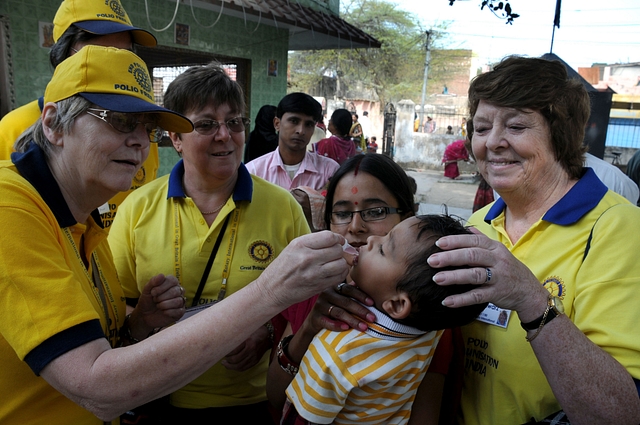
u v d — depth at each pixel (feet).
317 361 3.85
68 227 4.16
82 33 7.58
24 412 3.85
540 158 4.50
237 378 6.13
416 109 74.13
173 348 3.32
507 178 4.63
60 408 4.01
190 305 6.06
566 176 4.65
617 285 3.84
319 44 31.63
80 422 4.15
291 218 6.55
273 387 4.70
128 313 6.21
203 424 6.06
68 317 3.38
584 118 4.54
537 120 4.44
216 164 5.87
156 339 3.39
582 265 4.11
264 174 12.88
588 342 3.63
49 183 3.98
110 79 3.97
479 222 5.59
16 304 3.37
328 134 59.93
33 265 3.46
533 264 4.50
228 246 6.10
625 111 65.92
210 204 6.26
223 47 24.63
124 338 5.34
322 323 4.06
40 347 3.32
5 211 3.50
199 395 6.06
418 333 3.86
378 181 5.19
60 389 3.38
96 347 3.43
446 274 3.40
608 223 4.10
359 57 80.64
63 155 4.09
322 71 79.36
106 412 3.38
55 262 3.63
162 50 22.13
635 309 3.73
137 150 4.25
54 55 7.89
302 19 26.35
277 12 25.02
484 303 3.77
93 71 3.90
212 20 23.77
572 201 4.38
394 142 65.57
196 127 5.70
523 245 4.66
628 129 66.13
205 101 5.62
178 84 5.78
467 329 4.88
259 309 3.47
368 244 4.13
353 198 5.21
